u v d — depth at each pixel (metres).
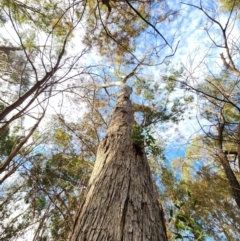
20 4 4.97
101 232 1.54
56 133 6.39
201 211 5.45
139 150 2.83
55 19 5.11
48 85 4.00
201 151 6.70
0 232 5.84
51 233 5.63
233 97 5.72
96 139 7.18
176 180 6.72
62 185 5.73
